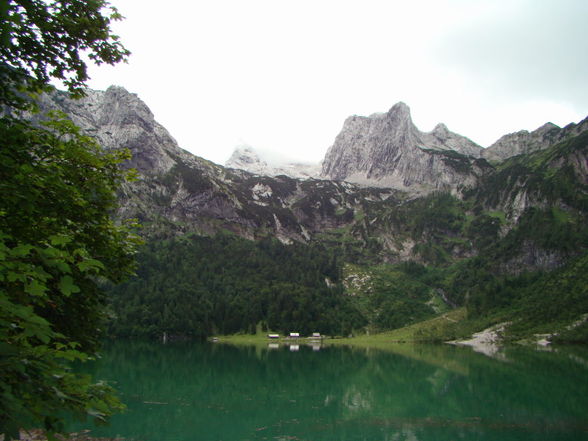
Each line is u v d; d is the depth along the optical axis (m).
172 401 65.19
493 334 195.62
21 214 12.16
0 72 12.46
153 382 80.12
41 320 8.38
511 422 56.25
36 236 12.39
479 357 135.62
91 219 16.38
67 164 14.99
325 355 146.25
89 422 49.78
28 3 12.79
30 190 11.13
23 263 8.60
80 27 14.08
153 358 121.56
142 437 46.16
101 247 17.45
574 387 80.38
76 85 15.24
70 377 9.62
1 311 8.31
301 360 127.94
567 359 125.19
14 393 8.44
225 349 167.50
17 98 13.41
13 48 12.42
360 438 49.09
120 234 19.59
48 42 13.98
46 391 8.93
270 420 56.28
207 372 96.75
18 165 11.05
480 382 86.75
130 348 153.62
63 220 14.88
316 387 81.56
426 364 117.31
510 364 114.56
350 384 85.44
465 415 59.91
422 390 78.88
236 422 54.72
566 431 51.94
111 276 19.91
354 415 59.81
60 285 8.95
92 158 15.26
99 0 14.08
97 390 10.73
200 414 58.06
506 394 74.31
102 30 14.69
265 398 70.50
